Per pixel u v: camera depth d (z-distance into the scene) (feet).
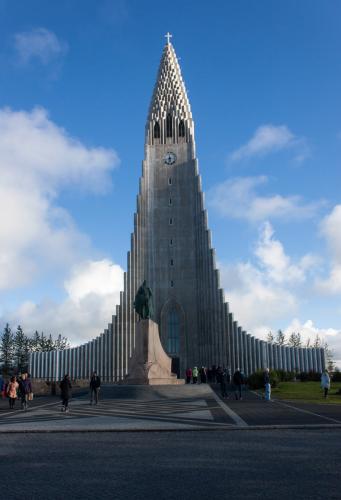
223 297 249.96
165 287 261.03
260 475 34.47
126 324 254.06
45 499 29.12
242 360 243.40
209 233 258.98
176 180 274.16
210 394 134.21
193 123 288.71
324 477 33.63
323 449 44.37
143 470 36.70
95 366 254.47
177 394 131.85
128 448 46.68
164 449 45.65
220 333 246.88
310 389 145.79
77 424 66.80
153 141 281.54
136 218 267.39
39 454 44.27
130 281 259.19
